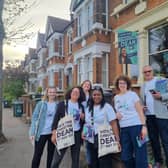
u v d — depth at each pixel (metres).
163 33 8.70
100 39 14.25
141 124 4.78
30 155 7.96
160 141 5.79
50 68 26.86
